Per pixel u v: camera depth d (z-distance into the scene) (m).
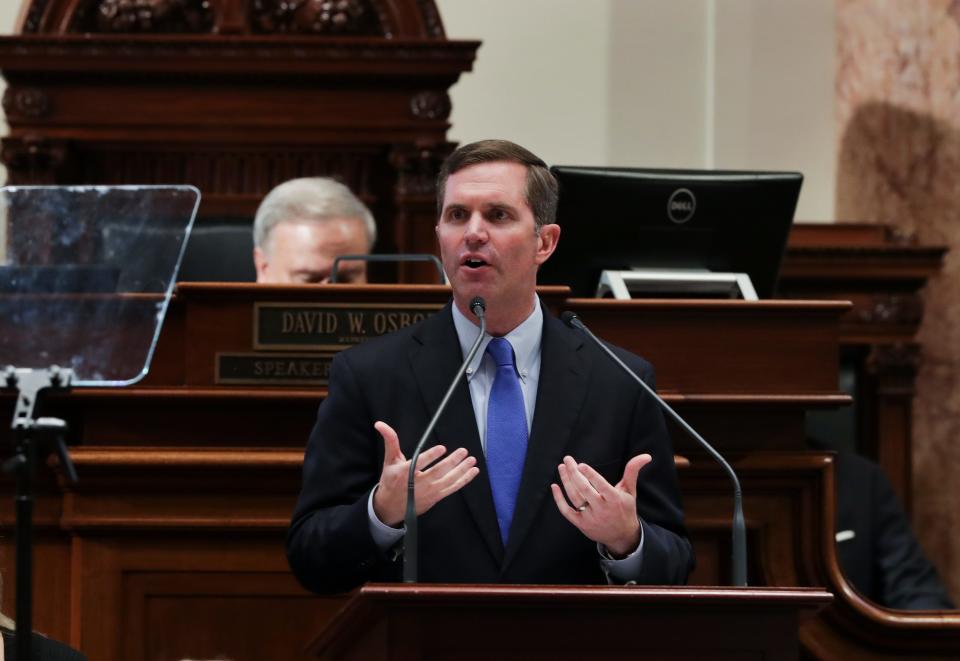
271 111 19.03
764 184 12.30
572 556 8.77
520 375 9.32
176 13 19.17
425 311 10.64
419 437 8.99
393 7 19.11
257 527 10.53
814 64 23.41
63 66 18.61
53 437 7.05
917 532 21.44
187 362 10.65
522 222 9.13
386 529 8.34
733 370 11.40
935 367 21.66
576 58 23.03
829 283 20.48
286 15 19.22
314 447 9.14
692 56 23.27
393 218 19.30
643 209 12.12
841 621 11.43
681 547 8.71
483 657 6.74
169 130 18.91
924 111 22.27
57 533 10.69
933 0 22.19
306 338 10.63
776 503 11.55
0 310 7.83
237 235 16.31
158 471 10.47
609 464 9.04
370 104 19.08
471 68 18.92
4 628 7.93
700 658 6.85
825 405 11.42
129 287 7.91
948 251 21.23
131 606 10.52
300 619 10.62
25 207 8.04
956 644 11.41
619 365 9.26
